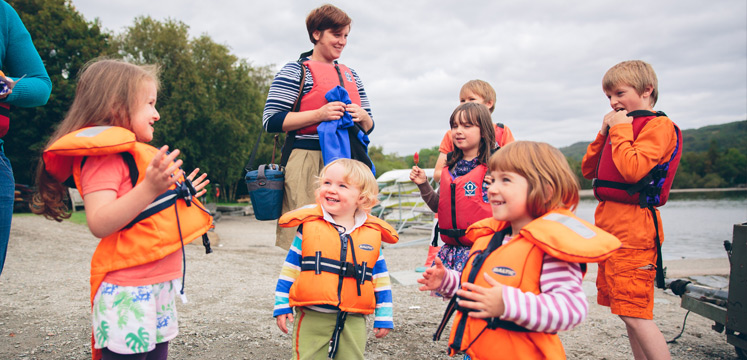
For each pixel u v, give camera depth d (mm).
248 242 12828
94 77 2182
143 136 2250
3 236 2396
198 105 30828
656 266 2828
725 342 3863
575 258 1691
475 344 1910
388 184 17406
